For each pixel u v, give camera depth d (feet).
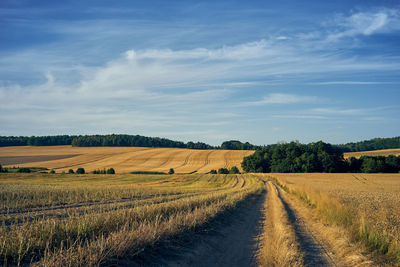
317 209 56.70
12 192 80.89
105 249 21.01
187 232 31.42
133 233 24.59
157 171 315.78
